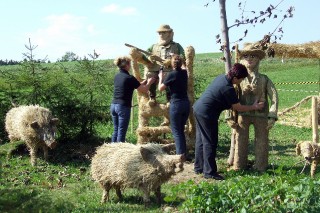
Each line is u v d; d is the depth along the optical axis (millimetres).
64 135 13188
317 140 9734
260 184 6543
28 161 11562
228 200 6340
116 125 10625
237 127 10406
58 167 11031
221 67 48469
